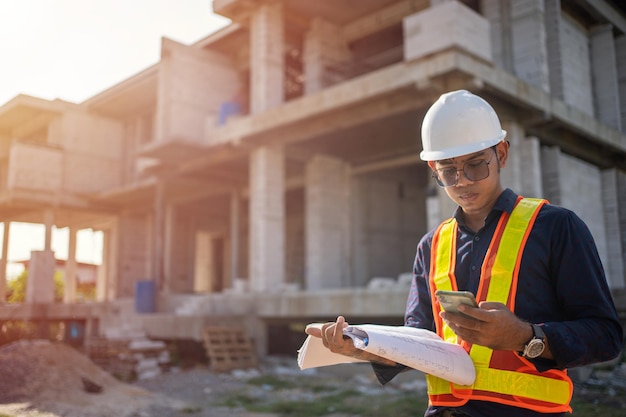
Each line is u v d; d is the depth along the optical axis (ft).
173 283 87.56
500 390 5.68
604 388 28.14
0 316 73.87
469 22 37.11
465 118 6.28
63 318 75.20
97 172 90.38
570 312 5.64
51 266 79.15
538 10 44.37
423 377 34.78
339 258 60.39
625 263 54.75
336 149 59.52
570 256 5.69
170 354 47.73
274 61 54.65
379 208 65.82
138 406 28.96
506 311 5.02
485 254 6.17
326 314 45.19
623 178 56.80
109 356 47.11
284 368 43.52
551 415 5.57
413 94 42.98
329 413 26.55
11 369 30.99
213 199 84.79
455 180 6.28
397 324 45.55
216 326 46.98
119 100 85.61
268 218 54.03
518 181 42.52
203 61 63.87
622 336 5.64
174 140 57.36
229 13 56.85
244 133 53.83
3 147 102.17
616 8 57.36
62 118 88.38
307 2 55.98
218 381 37.83
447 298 5.03
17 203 83.61
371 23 58.70
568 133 50.47
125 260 91.97
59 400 28.99
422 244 7.14
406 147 58.29
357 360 6.50
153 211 91.45
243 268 88.99
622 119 55.98
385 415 25.35
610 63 55.72
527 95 41.01
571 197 48.75
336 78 60.03
